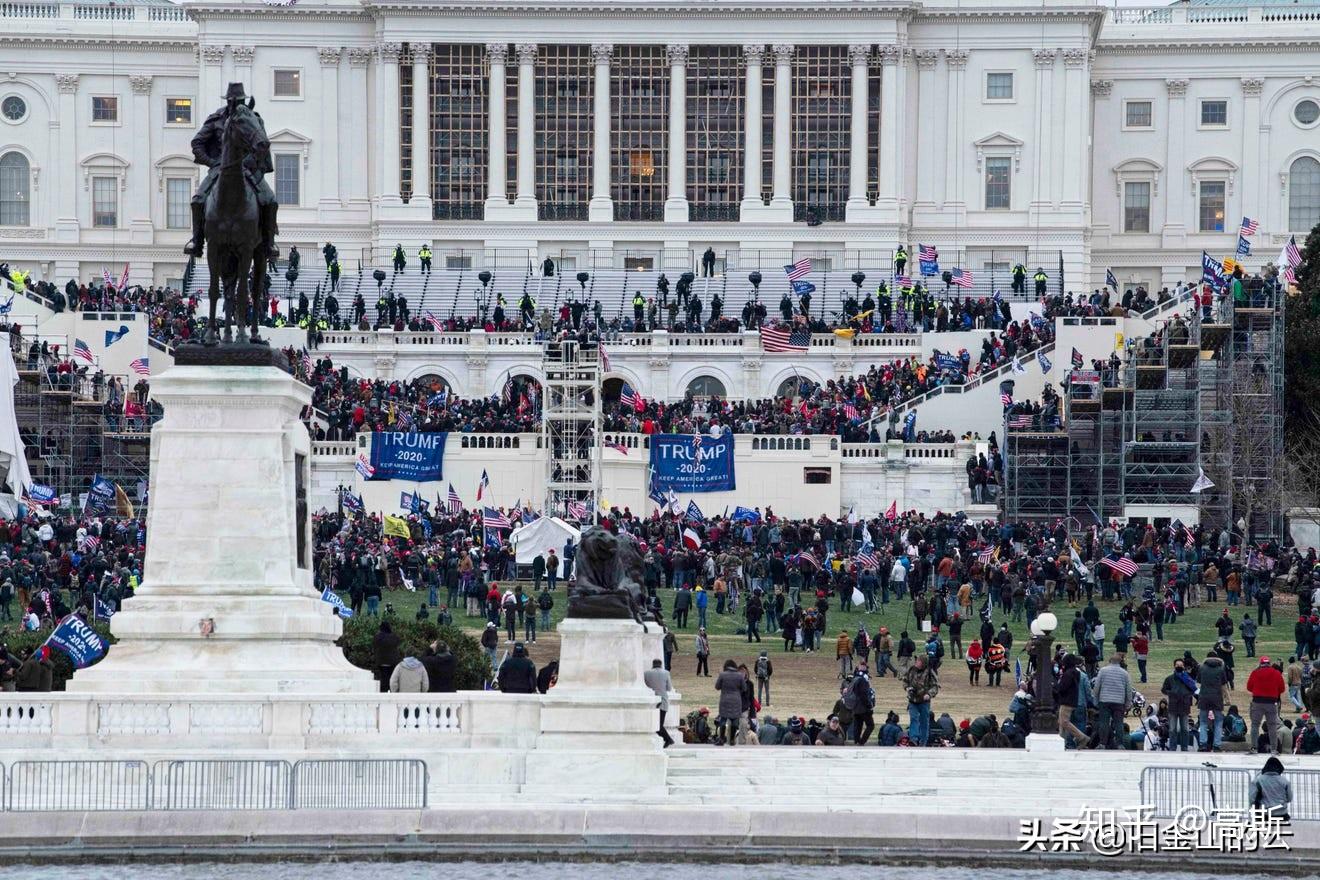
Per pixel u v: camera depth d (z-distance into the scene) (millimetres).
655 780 69562
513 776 69125
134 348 186375
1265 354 164500
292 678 71500
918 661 84500
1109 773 74750
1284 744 86188
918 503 165875
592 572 71438
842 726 84938
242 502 73312
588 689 70250
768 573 133000
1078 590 131250
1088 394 166500
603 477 162375
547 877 62844
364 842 64625
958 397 179125
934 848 65750
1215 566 136875
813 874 63719
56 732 68875
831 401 180125
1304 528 156125
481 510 154500
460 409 173750
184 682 71000
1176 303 191125
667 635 106688
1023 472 165000
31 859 63375
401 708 70125
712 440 164250
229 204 74812
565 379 161625
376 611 121688
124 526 132000
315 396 174500
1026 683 87312
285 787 66000
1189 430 163375
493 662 97938
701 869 64062
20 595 117625
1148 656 114625
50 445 164500
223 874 62438
